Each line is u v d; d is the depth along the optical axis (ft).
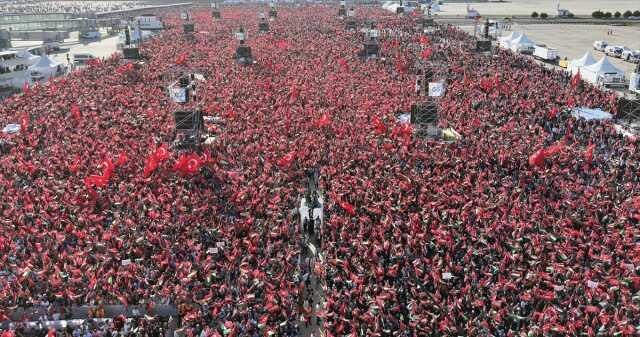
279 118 217.56
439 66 307.99
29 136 196.65
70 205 145.89
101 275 117.70
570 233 131.03
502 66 321.73
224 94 254.47
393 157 178.19
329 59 342.23
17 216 139.85
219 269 120.98
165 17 620.90
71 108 231.50
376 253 125.08
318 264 127.44
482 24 494.59
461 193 153.07
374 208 143.13
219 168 171.73
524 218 139.13
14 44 484.33
